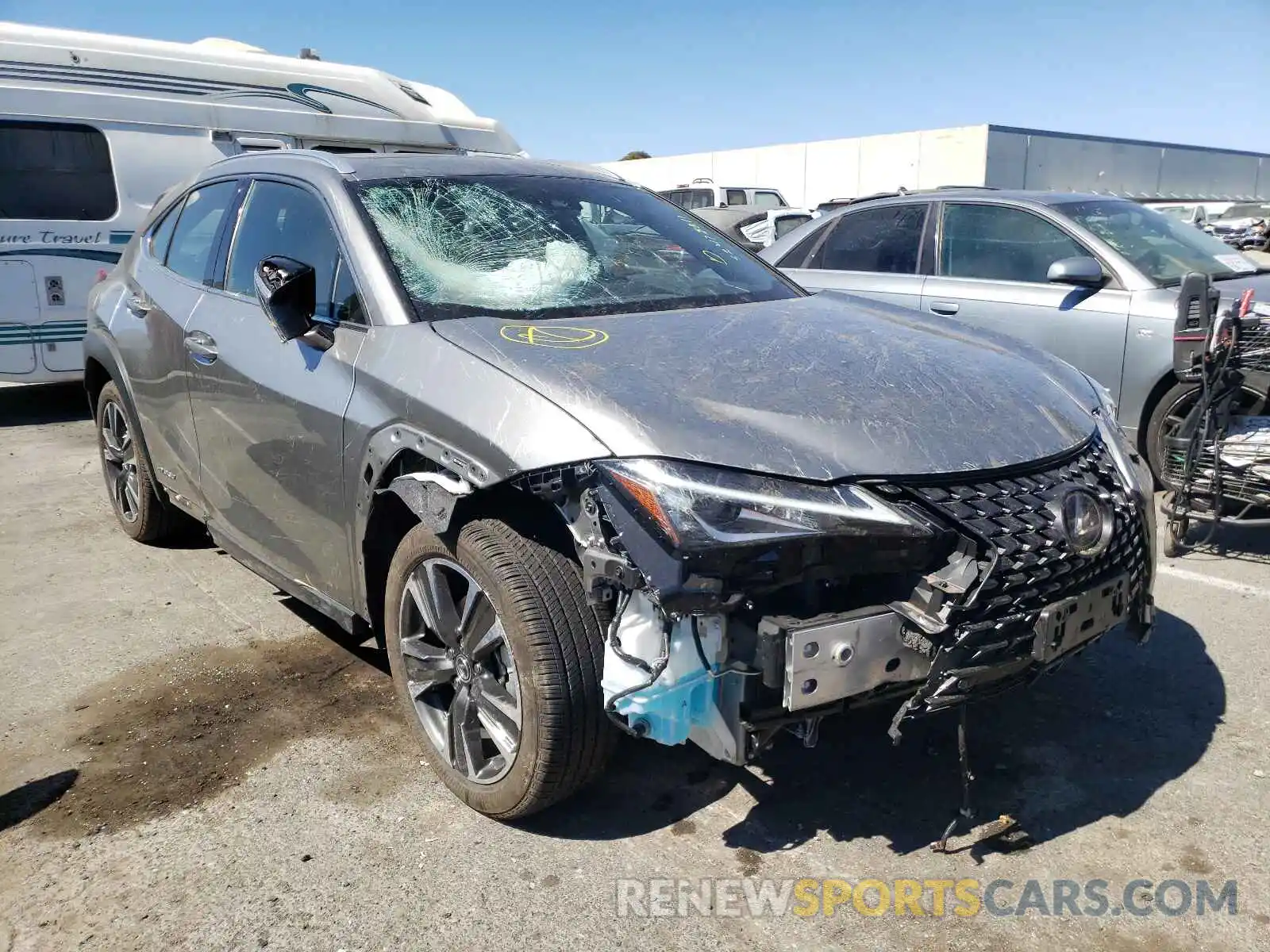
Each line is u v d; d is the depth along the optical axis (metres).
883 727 3.30
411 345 2.91
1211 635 4.00
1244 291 5.37
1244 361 4.47
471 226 3.45
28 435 8.23
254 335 3.56
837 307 3.59
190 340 3.94
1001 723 3.35
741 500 2.28
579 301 3.25
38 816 2.94
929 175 33.09
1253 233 24.12
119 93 8.94
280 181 3.79
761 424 2.45
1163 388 5.44
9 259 8.52
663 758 3.16
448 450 2.64
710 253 3.93
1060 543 2.47
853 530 2.27
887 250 6.77
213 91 9.48
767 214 16.81
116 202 8.98
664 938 2.41
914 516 2.34
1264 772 3.04
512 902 2.54
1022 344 3.43
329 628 4.23
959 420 2.61
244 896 2.58
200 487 4.16
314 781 3.09
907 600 2.35
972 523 2.37
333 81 10.31
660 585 2.24
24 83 8.47
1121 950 2.36
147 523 5.09
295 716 3.48
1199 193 41.28
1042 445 2.65
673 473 2.30
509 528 2.65
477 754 2.88
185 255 4.34
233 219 4.01
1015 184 33.00
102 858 2.74
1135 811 2.86
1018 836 2.76
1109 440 2.92
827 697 2.29
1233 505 4.93
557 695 2.53
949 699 2.38
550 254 3.45
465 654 2.83
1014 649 2.45
